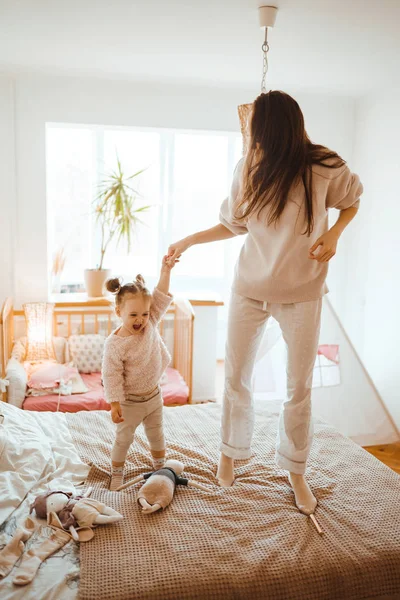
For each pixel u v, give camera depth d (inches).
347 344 125.3
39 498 68.9
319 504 73.6
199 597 57.5
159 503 70.4
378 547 65.2
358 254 159.6
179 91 148.9
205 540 64.8
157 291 78.7
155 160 186.7
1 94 138.8
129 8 92.7
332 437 96.8
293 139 62.2
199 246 201.0
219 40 109.2
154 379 78.4
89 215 183.8
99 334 153.0
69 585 57.0
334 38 106.3
